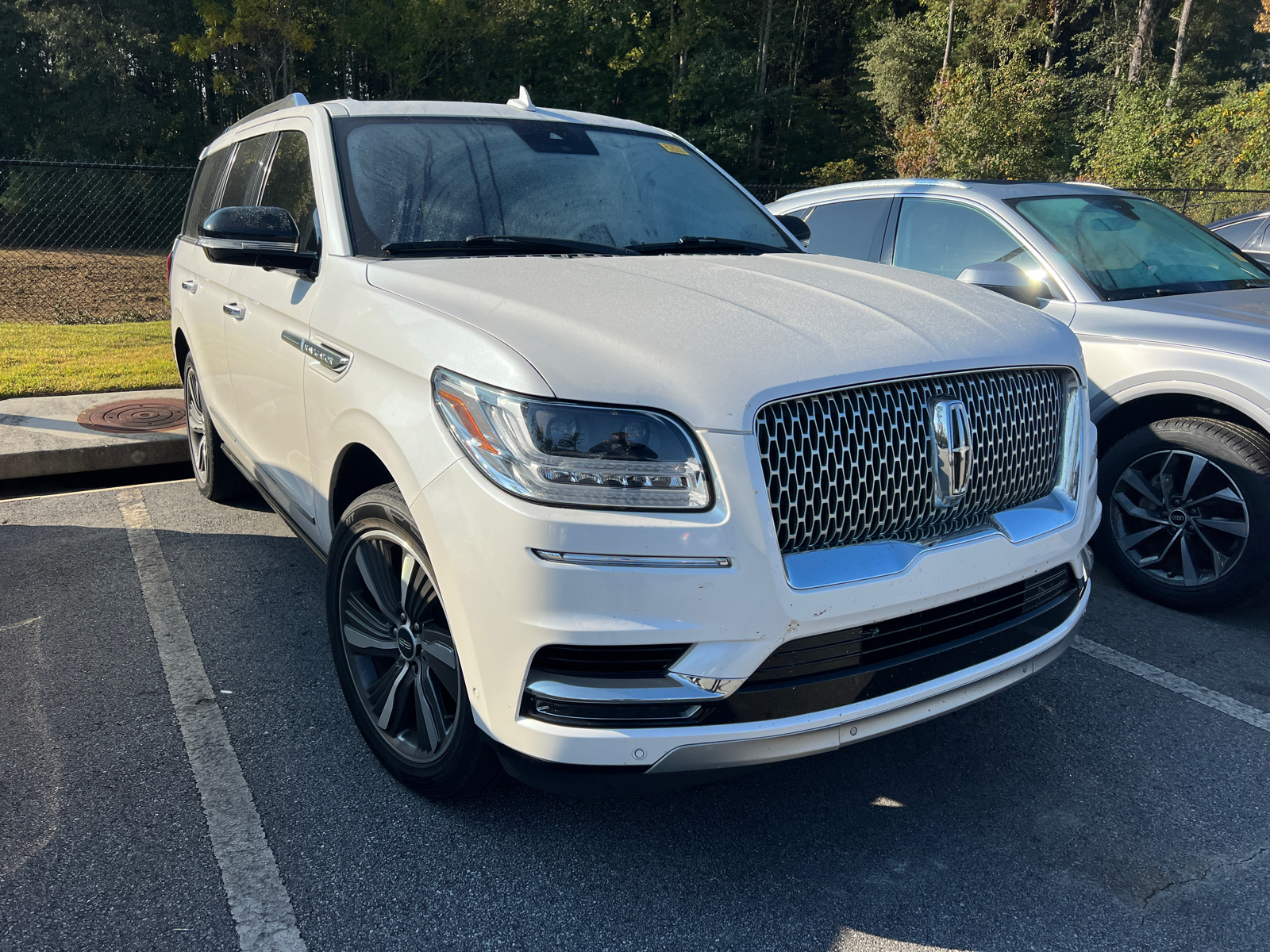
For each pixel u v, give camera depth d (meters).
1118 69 43.44
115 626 3.60
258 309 3.37
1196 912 2.20
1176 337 3.85
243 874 2.26
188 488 5.43
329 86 37.28
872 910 2.19
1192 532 3.90
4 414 6.13
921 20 43.28
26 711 2.99
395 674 2.55
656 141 3.87
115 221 26.78
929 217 5.03
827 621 2.00
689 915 2.16
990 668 2.30
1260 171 20.77
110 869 2.26
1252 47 49.62
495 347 2.07
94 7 34.56
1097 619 3.91
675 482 1.92
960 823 2.53
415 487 2.18
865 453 2.10
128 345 8.83
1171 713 3.14
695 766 2.00
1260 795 2.68
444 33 35.38
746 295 2.47
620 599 1.90
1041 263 4.44
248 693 3.11
